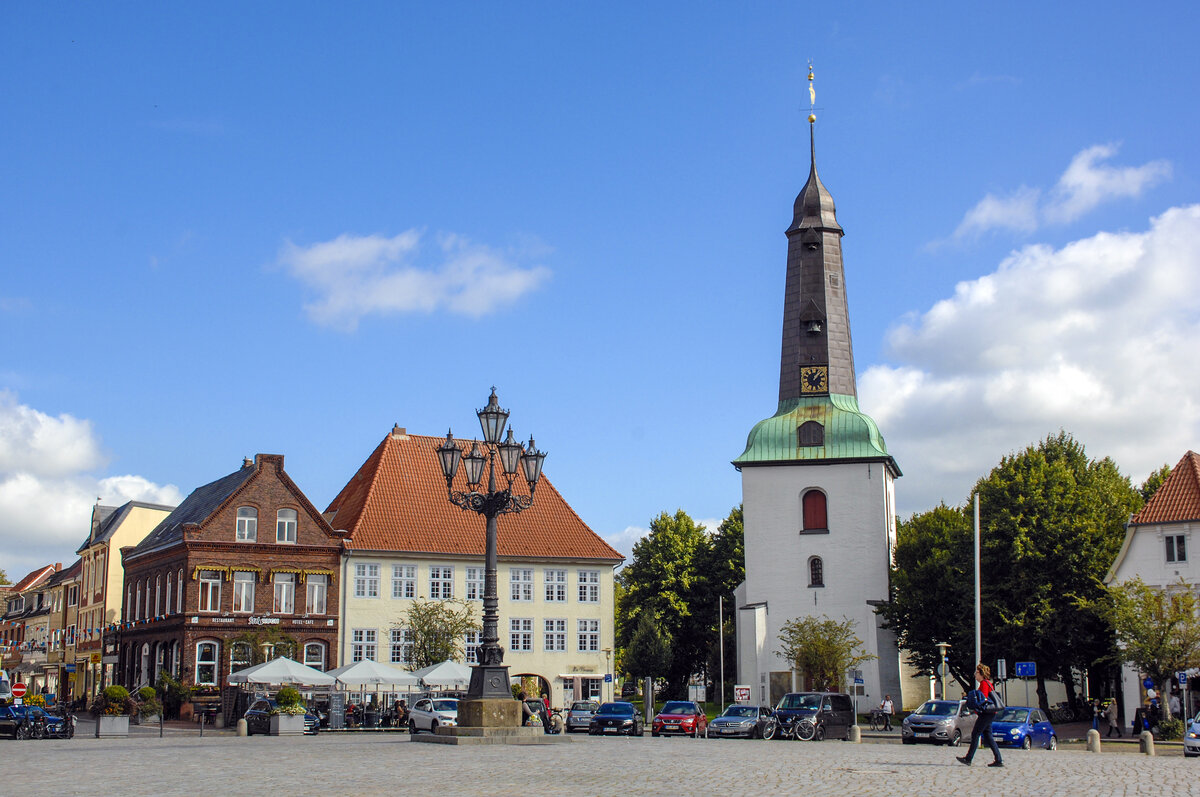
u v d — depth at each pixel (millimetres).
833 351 83125
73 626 106875
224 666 71812
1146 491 83438
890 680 77938
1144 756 36719
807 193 85000
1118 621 54719
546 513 86312
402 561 78562
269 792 21141
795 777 24375
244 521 74250
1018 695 85812
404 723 63875
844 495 80312
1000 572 66062
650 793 20828
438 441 87250
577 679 83062
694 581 103062
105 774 25859
